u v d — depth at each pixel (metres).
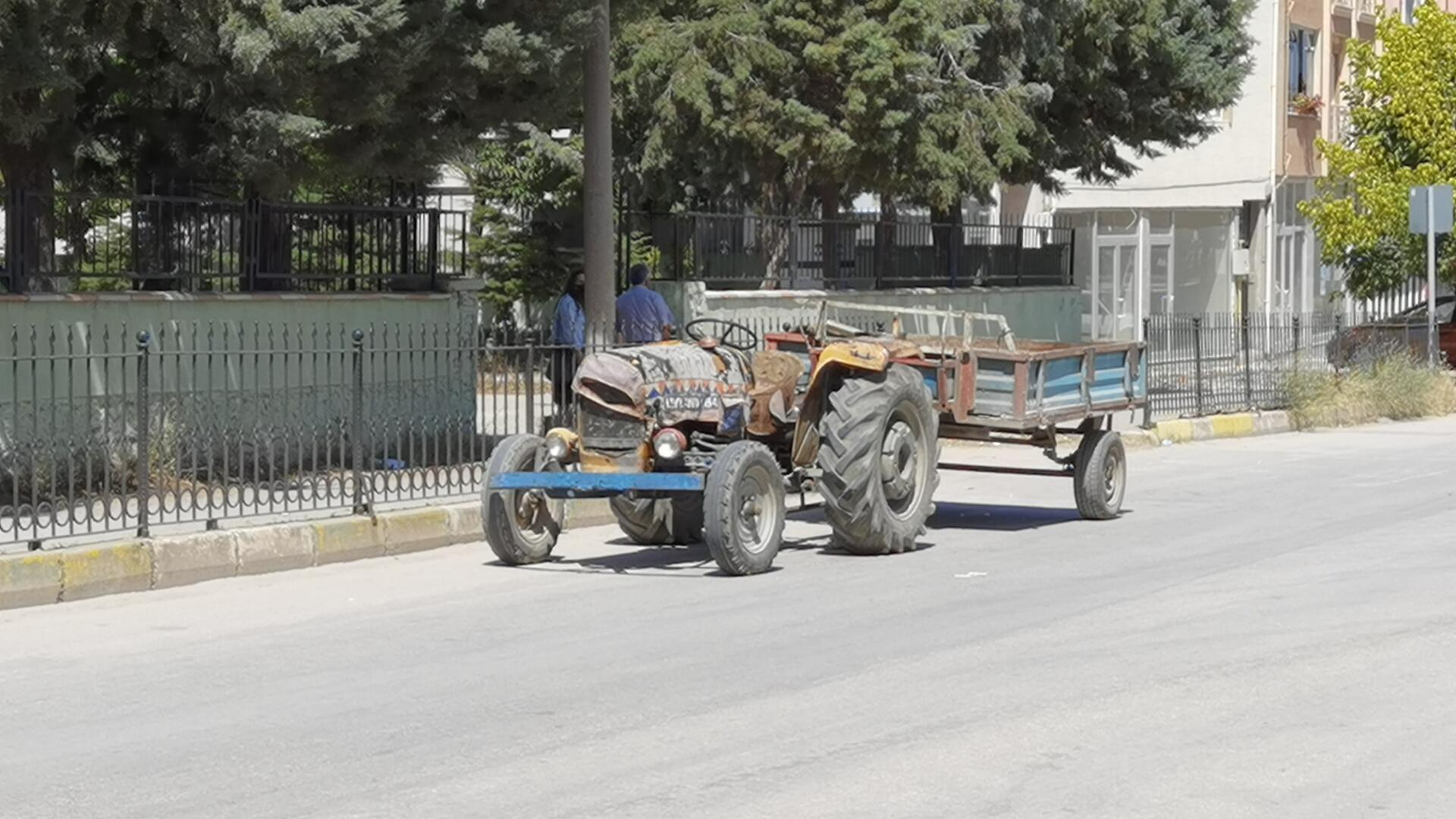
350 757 7.63
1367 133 33.19
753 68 22.91
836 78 23.06
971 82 23.97
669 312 18.34
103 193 15.95
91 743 7.93
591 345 15.55
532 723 8.23
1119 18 26.78
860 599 11.62
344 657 9.88
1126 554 13.60
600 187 17.53
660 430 12.74
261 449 15.00
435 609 11.44
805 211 27.17
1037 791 7.02
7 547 12.26
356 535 13.59
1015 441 15.37
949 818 6.66
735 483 12.43
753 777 7.23
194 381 13.53
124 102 16.28
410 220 18.23
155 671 9.52
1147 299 44.94
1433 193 29.12
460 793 7.03
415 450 15.70
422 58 15.63
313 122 15.26
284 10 14.88
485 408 15.87
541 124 17.80
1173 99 28.41
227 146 15.80
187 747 7.84
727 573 12.62
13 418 13.53
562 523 13.88
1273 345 27.03
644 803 6.86
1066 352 15.20
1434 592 11.55
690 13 23.39
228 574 12.70
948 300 27.11
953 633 10.34
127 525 12.91
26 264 15.04
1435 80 32.06
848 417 13.19
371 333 14.96
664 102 23.02
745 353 13.95
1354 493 17.64
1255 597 11.47
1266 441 24.14
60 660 9.84
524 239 30.31
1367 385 27.97
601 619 10.99
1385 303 36.12
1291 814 6.72
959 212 28.42
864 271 25.58
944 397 14.50
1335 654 9.59
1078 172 31.67
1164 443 23.62
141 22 15.09
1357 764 7.40
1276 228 45.97
